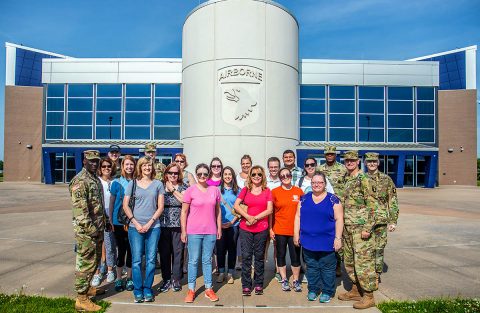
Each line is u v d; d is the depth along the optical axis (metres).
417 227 11.40
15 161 36.97
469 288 5.61
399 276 6.24
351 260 5.12
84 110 31.27
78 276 4.59
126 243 5.57
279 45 20.27
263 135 19.50
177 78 30.86
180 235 5.56
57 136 31.42
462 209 16.34
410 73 31.42
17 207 16.17
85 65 31.36
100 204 4.88
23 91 37.31
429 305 4.74
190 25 21.14
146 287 5.04
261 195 5.40
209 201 5.23
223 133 19.42
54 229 10.59
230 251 6.06
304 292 5.48
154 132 30.80
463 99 37.78
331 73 30.91
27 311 4.44
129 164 5.93
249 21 19.64
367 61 31.19
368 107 31.14
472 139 37.47
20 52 39.38
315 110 30.80
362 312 4.67
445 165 37.88
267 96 19.72
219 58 19.73
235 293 5.42
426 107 31.52
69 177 32.12
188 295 5.06
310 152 28.92
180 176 5.76
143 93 31.02
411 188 30.62
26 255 7.55
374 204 4.93
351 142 30.86
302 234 5.16
